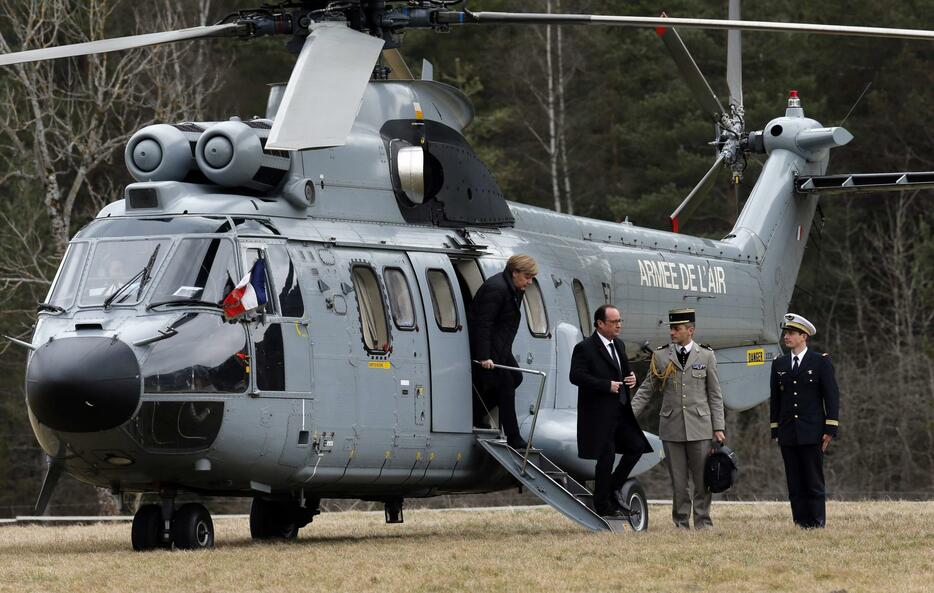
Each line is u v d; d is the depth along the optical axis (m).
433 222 45.31
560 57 141.75
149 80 121.75
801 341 40.94
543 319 47.84
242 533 48.81
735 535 38.44
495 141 148.12
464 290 45.69
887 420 130.38
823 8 135.88
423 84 46.09
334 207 41.66
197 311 36.69
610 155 146.12
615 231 56.19
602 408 42.38
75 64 110.75
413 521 55.19
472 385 44.50
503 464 43.47
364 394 40.44
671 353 43.47
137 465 36.62
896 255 129.50
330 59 35.38
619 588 28.48
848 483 128.62
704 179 62.28
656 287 56.31
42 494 39.41
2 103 101.31
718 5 139.12
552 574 30.61
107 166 124.88
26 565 34.53
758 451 129.88
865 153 138.12
